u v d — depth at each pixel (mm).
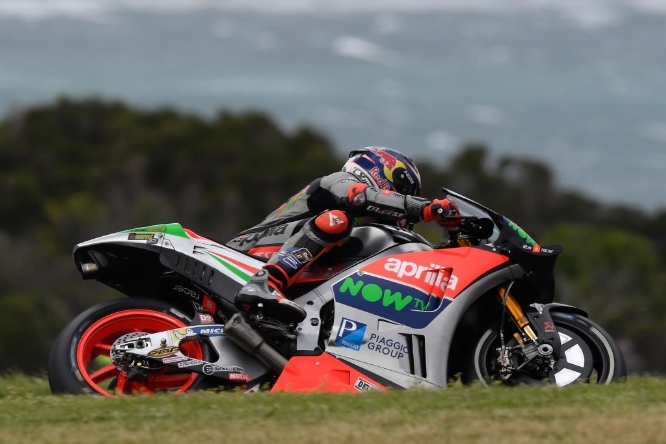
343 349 23391
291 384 22953
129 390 23562
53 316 118250
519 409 19422
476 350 24062
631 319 137375
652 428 17875
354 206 24359
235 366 23250
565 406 19703
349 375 23172
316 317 23750
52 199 169875
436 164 185625
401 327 23562
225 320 24172
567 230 167875
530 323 23734
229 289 23844
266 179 170500
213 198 164875
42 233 155750
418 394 20844
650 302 141625
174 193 175750
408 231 25172
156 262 24188
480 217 24281
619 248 161000
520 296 24391
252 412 19391
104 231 158375
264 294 23188
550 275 23922
